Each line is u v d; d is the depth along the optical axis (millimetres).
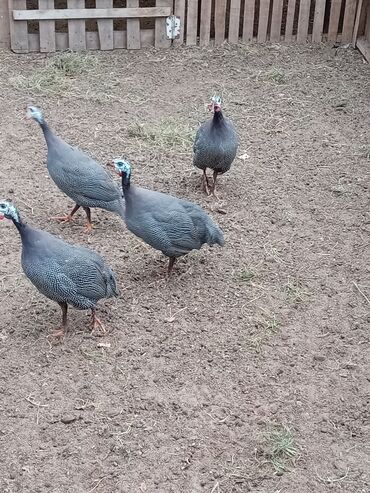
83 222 4285
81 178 4012
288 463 3145
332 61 6035
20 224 3389
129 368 3465
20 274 3914
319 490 3062
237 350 3562
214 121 4281
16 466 3105
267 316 3732
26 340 3574
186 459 3139
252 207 4434
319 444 3213
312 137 5098
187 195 4512
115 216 4352
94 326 3615
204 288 3869
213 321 3697
